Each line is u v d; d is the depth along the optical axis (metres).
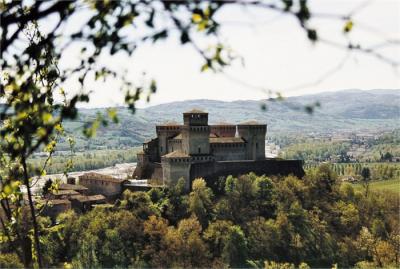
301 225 173.62
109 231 146.00
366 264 155.38
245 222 168.75
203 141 188.88
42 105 10.88
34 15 9.67
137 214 161.38
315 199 195.12
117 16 9.62
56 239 133.50
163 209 170.00
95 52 10.40
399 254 155.38
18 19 9.77
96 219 151.88
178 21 8.85
